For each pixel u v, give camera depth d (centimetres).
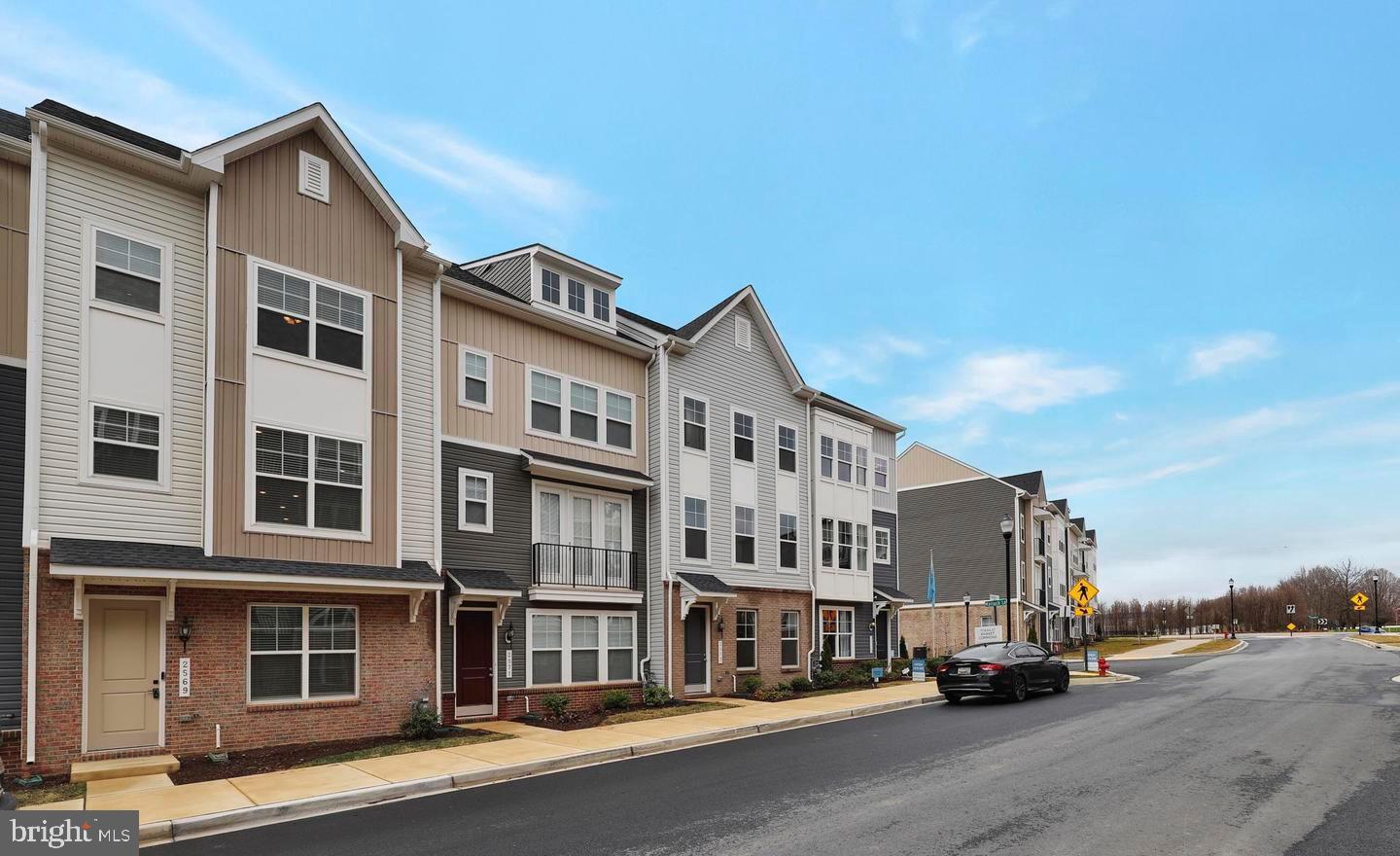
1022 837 858
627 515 2192
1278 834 858
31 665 1212
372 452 1598
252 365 1459
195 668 1363
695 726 1680
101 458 1319
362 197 1648
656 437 2266
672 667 2169
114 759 1266
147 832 927
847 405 3003
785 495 2692
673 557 2244
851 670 2750
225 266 1445
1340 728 1552
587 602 2033
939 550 4912
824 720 1872
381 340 1642
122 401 1347
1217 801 998
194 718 1352
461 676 1777
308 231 1560
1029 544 4997
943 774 1182
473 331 1911
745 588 2475
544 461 1941
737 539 2483
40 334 1266
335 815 1020
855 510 3000
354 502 1562
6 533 1277
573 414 2102
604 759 1377
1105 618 9569
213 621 1390
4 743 1231
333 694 1529
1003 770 1201
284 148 1548
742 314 2616
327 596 1530
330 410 1548
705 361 2450
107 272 1359
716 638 2338
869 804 1005
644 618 2186
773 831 894
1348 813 934
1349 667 3081
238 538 1408
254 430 1448
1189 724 1633
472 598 1769
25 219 1349
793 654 2647
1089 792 1052
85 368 1314
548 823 945
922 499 5022
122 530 1323
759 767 1275
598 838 880
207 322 1418
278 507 1464
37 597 1228
